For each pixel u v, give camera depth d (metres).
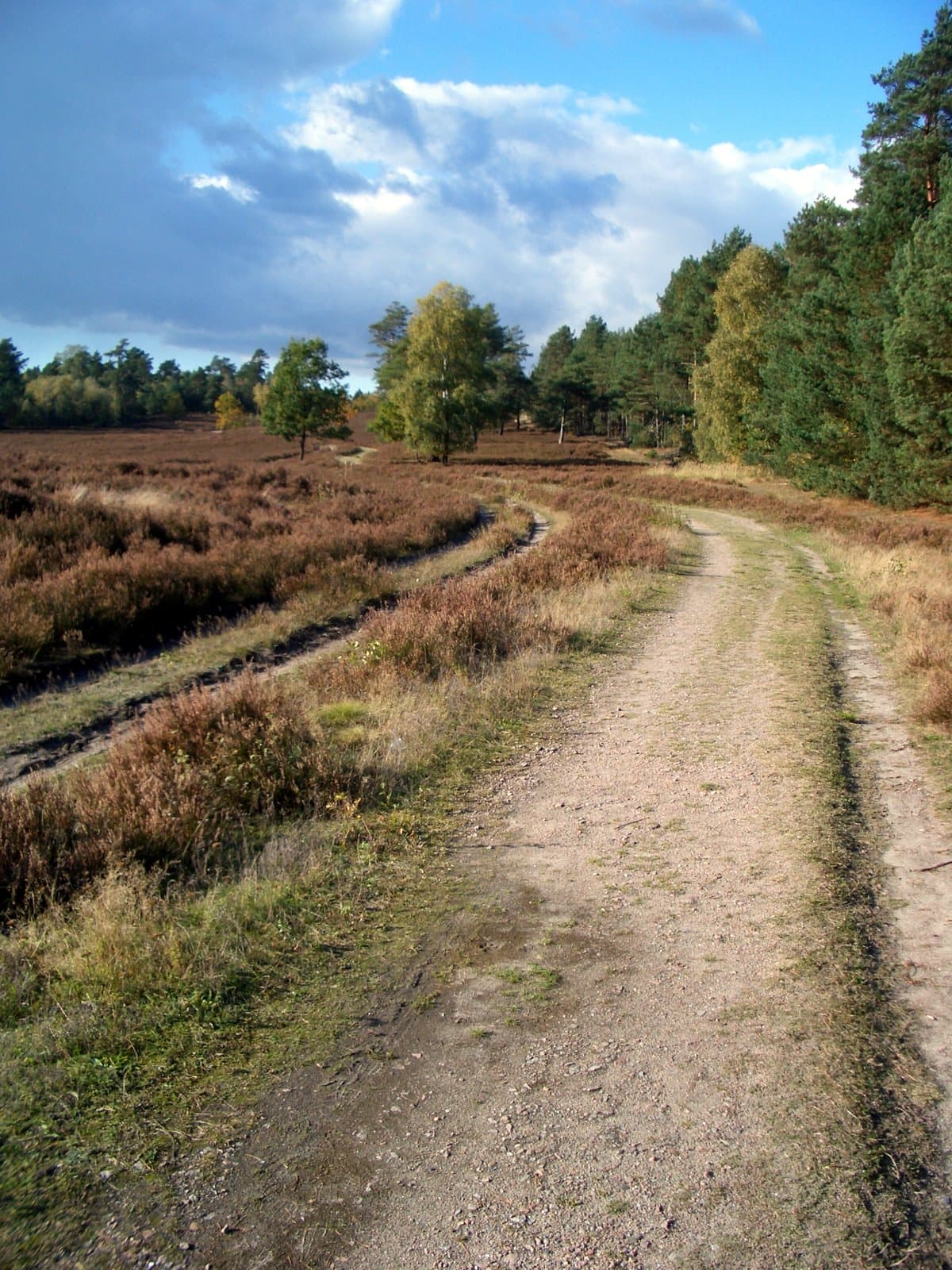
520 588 14.21
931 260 26.39
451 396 64.75
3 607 10.54
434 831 5.51
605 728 7.75
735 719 7.85
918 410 26.86
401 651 9.57
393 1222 2.45
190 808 5.31
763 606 13.93
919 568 16.39
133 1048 3.24
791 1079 3.06
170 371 175.50
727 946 4.04
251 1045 3.30
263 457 65.06
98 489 24.67
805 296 37.69
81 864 4.69
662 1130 2.82
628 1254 2.33
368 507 26.06
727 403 51.59
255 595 14.30
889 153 34.75
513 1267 2.29
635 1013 3.53
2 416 110.56
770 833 5.34
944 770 6.41
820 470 35.53
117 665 10.34
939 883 4.66
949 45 33.25
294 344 64.94
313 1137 2.80
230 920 4.18
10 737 7.70
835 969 3.79
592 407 94.12
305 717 7.27
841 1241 2.37
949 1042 3.29
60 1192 2.54
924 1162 2.68
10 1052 3.17
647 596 14.77
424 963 3.94
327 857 4.99
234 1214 2.48
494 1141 2.78
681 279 74.12
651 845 5.25
